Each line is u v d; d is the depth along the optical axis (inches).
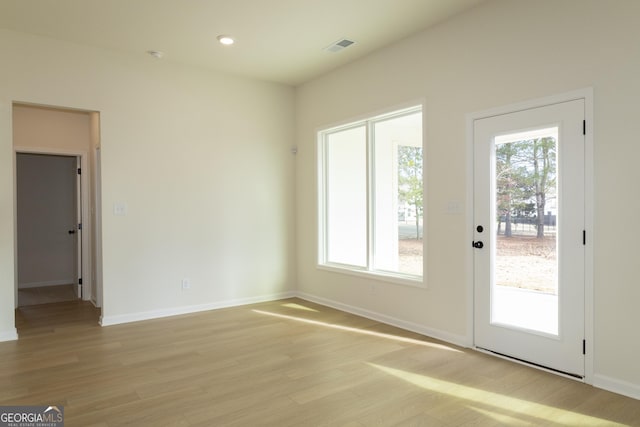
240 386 110.5
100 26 147.9
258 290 210.5
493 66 131.3
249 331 160.1
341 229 202.8
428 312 153.7
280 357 132.0
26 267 250.2
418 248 166.1
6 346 143.0
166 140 183.2
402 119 174.1
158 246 181.2
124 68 173.0
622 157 103.3
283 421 92.3
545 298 120.1
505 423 91.1
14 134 202.2
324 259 210.1
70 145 216.2
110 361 128.9
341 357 131.7
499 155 131.4
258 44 164.4
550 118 117.1
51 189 257.3
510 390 107.0
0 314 148.6
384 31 153.7
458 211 142.5
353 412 96.3
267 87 212.5
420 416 94.3
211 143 195.2
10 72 150.7
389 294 169.6
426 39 152.2
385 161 179.2
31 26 147.9
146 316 177.9
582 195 110.8
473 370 120.3
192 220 189.9
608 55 105.4
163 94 182.4
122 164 172.7
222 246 198.7
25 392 107.3
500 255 131.9
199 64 187.5
